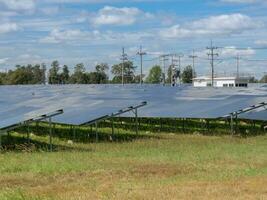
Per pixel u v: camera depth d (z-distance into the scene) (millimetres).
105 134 30328
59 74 137000
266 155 20375
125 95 35531
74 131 29172
